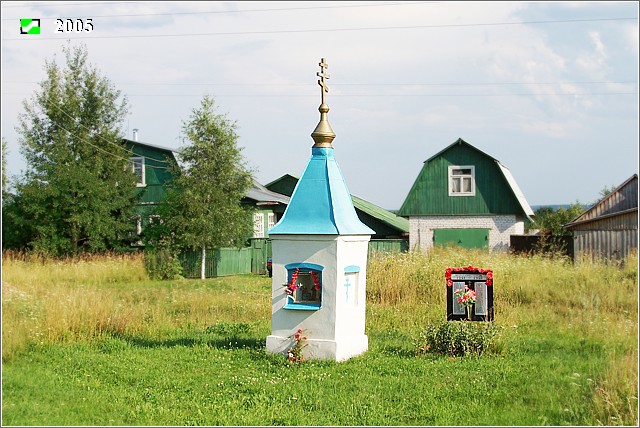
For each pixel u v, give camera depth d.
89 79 39.31
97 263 31.03
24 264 29.67
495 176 38.34
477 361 11.77
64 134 38.34
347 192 12.98
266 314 18.03
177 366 11.73
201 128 34.22
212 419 8.76
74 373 11.25
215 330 15.45
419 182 39.28
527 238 35.59
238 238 35.47
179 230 33.69
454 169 38.84
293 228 12.24
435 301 19.25
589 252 29.42
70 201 37.12
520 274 21.36
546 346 13.20
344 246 12.22
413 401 9.48
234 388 10.27
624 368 9.78
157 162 40.91
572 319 15.75
